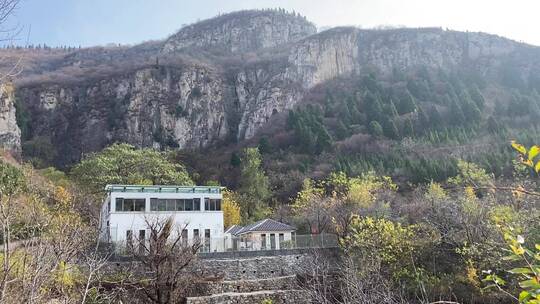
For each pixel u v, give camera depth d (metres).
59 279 9.84
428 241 32.25
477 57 147.75
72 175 55.06
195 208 39.75
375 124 90.00
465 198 34.34
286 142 94.62
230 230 47.75
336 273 29.45
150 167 54.50
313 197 52.59
